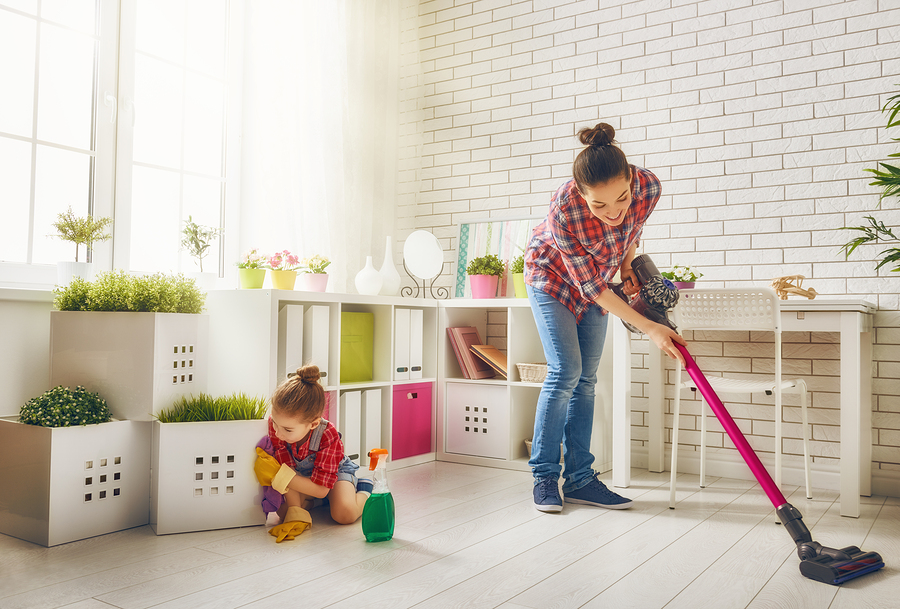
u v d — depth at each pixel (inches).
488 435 114.3
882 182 89.7
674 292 74.6
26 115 90.0
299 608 52.4
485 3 139.0
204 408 76.3
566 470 90.4
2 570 60.3
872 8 101.3
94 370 77.0
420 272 131.0
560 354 85.4
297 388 72.4
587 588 57.7
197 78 113.7
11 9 88.5
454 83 142.1
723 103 112.3
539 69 131.8
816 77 105.0
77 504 69.3
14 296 81.0
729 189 111.1
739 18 111.6
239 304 89.6
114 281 79.1
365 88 133.6
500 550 68.0
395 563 63.6
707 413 112.3
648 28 119.9
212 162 116.5
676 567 63.4
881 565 62.4
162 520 71.6
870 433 97.3
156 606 52.5
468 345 120.6
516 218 132.3
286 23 118.2
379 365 112.1
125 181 100.4
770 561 65.6
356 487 81.3
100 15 97.8
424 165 144.9
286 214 116.0
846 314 84.8
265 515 76.7
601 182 66.3
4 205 87.6
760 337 108.4
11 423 70.4
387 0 141.1
